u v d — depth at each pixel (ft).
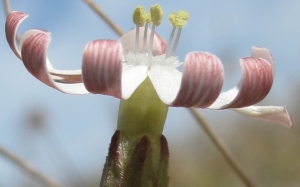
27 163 0.31
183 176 0.67
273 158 0.64
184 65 0.20
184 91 0.21
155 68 0.23
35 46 0.21
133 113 0.23
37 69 0.21
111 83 0.20
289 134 0.63
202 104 0.21
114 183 0.22
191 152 0.68
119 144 0.23
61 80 0.24
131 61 0.24
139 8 0.24
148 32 0.26
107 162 0.23
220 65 0.20
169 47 0.24
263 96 0.21
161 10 0.24
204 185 0.66
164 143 0.23
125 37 0.26
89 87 0.21
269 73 0.21
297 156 0.63
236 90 0.24
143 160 0.22
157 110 0.23
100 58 0.20
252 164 0.64
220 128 0.66
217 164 0.67
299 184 0.62
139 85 0.23
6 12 0.28
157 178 0.23
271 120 0.24
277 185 0.63
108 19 0.30
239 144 0.65
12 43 0.23
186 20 0.24
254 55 0.24
